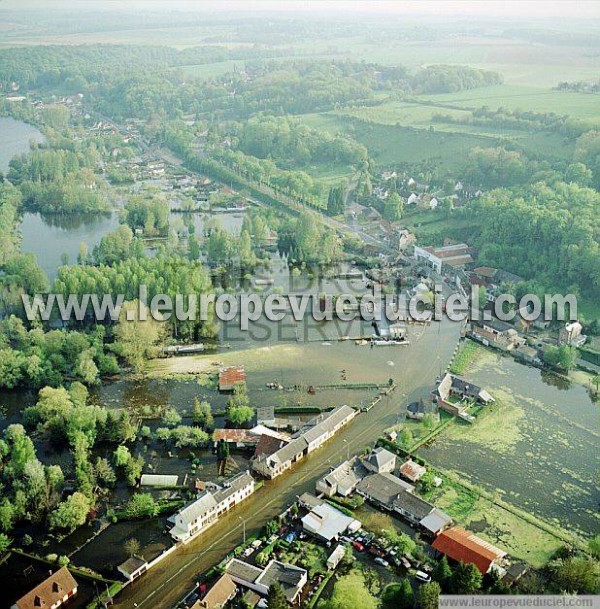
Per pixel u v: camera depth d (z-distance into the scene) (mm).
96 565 144500
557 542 149750
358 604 126938
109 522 157000
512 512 158875
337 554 144000
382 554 145625
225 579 137000
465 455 180000
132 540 148500
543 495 165000
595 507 161125
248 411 193125
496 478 171000
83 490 160750
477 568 134500
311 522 152500
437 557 144500
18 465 165500
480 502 162125
